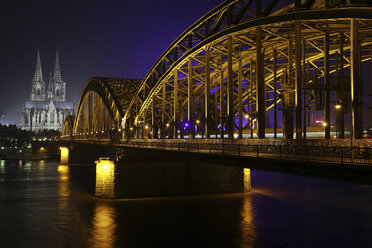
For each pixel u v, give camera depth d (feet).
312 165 70.28
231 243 107.55
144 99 258.98
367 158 69.51
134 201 166.81
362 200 165.58
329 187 204.33
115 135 337.93
